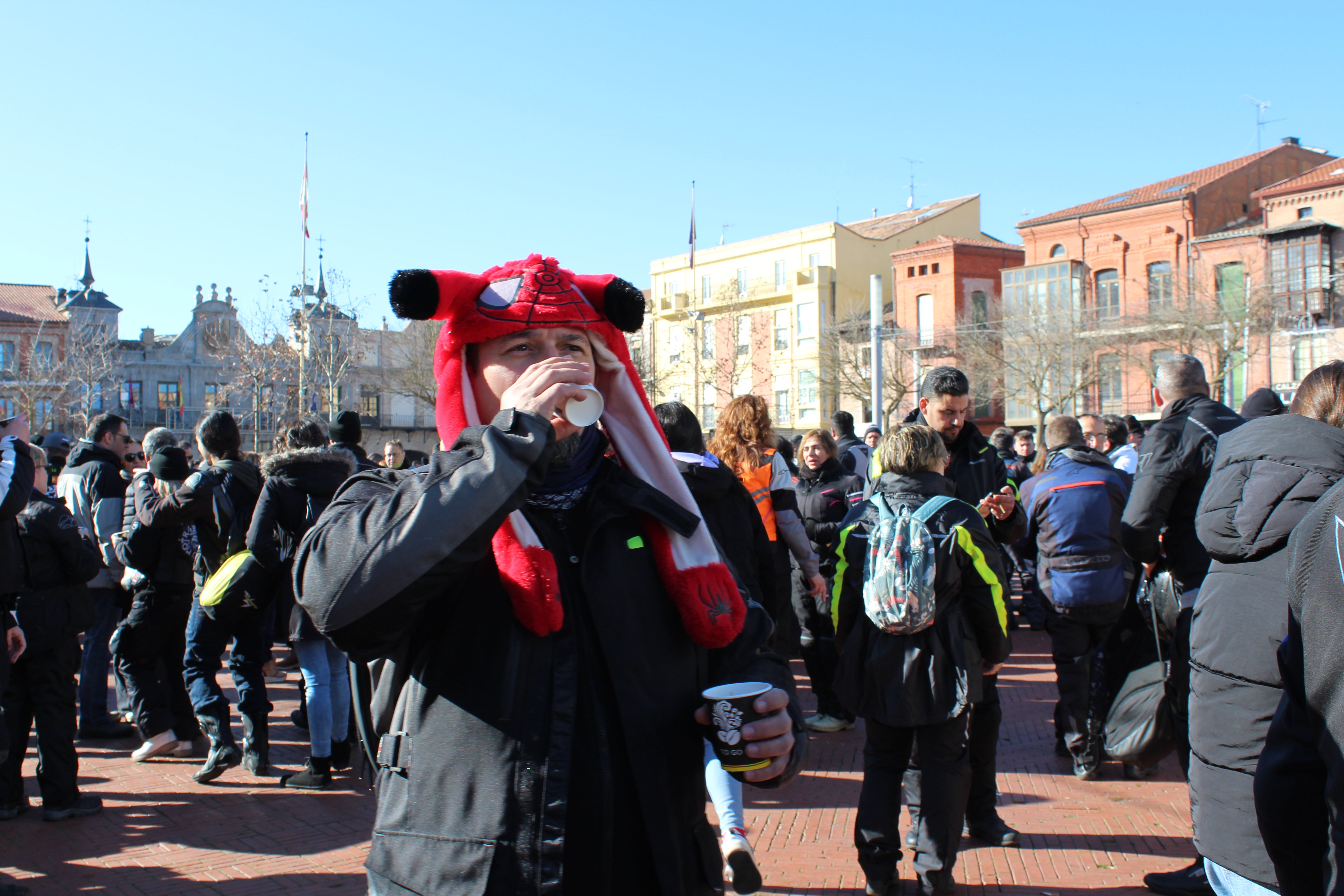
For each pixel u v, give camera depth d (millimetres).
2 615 4316
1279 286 35688
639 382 1814
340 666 5543
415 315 1638
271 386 40750
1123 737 4324
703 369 48844
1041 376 37156
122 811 5031
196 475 5449
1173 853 4355
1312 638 1804
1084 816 4855
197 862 4375
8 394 48406
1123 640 5168
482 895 1440
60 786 4867
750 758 1568
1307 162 43719
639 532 1669
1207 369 33344
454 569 1404
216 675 6219
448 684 1528
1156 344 35188
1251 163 41906
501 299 1695
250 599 5188
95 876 4230
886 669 3807
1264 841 2098
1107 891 3975
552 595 1521
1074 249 42688
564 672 1526
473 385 1745
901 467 4043
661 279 56875
